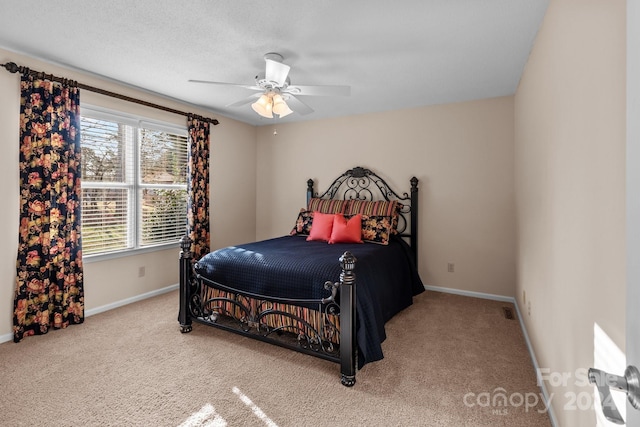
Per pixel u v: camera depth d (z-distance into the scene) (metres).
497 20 2.15
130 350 2.55
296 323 2.58
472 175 3.93
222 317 3.16
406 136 4.28
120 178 3.54
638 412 0.56
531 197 2.50
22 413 1.83
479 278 3.93
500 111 3.77
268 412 1.86
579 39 1.34
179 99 3.96
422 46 2.52
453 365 2.36
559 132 1.66
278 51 2.62
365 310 2.36
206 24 2.24
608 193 1.05
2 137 2.64
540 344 2.16
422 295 4.01
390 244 3.73
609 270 1.04
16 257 2.75
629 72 0.58
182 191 4.25
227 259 2.90
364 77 3.17
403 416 1.83
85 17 2.18
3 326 2.68
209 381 2.15
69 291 3.00
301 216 4.50
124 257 3.57
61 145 2.91
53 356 2.46
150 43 2.52
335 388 2.09
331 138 4.78
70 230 2.99
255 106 2.76
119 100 3.43
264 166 5.33
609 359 1.04
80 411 1.85
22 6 2.05
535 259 2.33
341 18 2.15
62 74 2.98
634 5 0.56
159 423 1.76
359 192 4.60
